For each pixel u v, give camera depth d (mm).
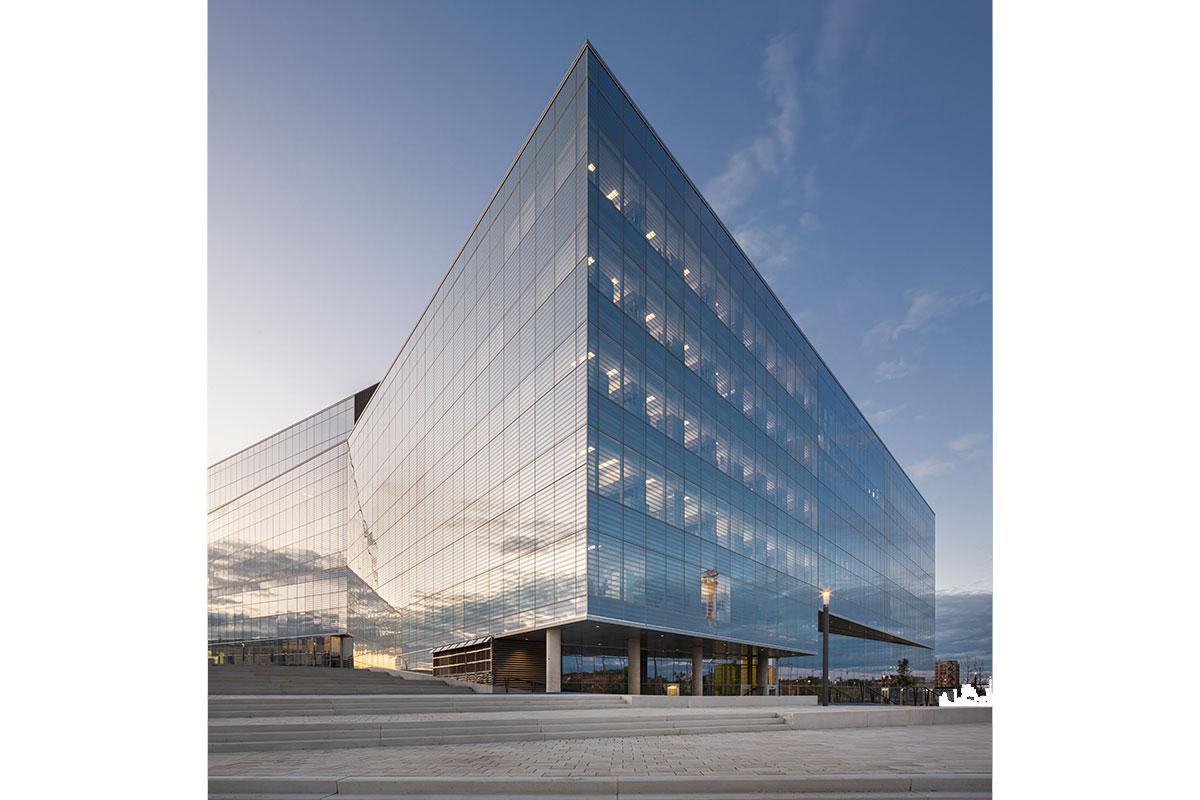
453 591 38344
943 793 8797
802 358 53312
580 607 26172
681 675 41312
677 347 34344
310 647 64375
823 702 27281
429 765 10617
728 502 38469
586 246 27812
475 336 37969
